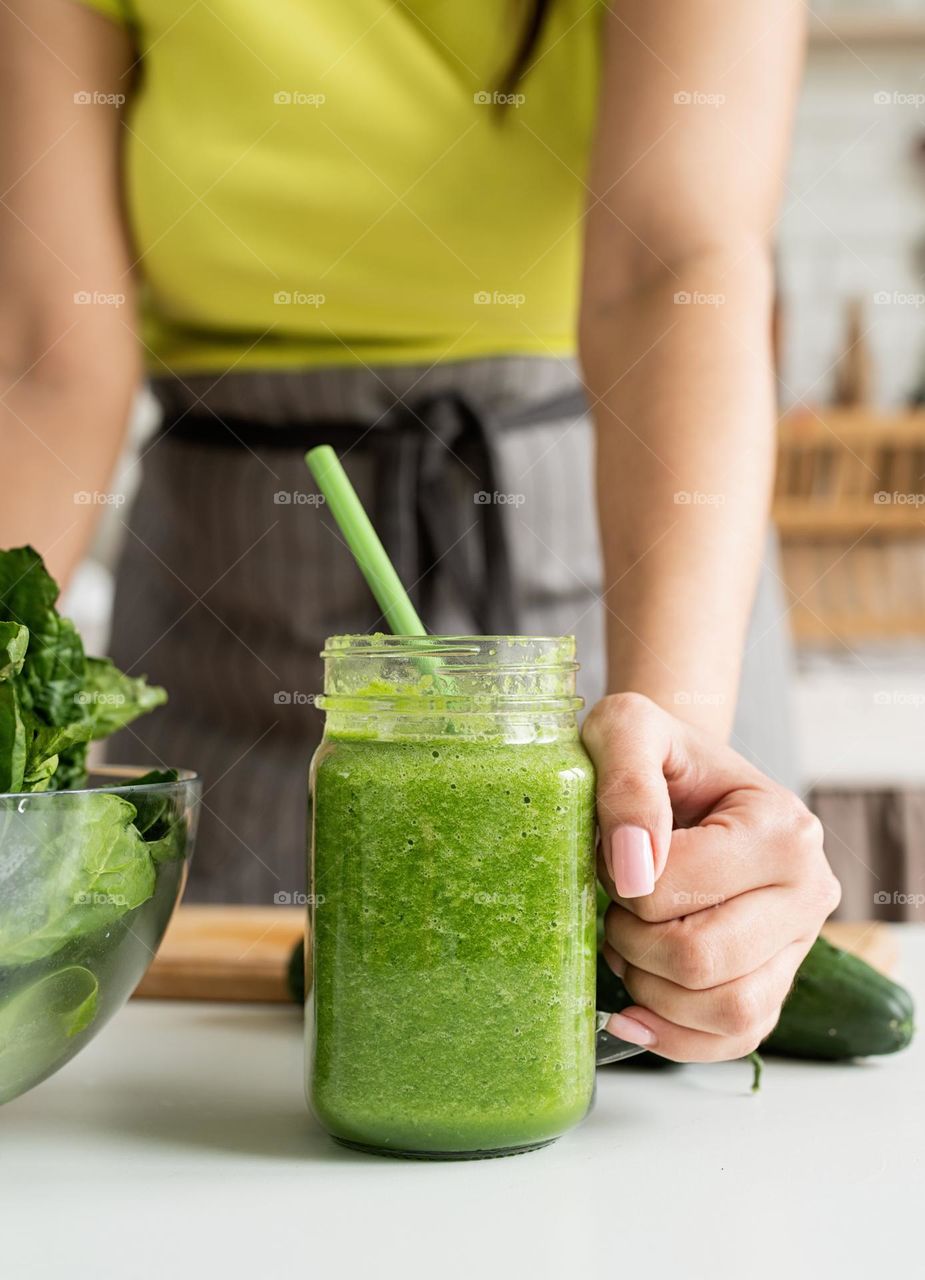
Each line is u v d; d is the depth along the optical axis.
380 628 1.33
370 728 0.61
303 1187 0.58
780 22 1.02
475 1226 0.54
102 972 0.61
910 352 3.20
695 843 0.63
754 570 0.88
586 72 1.17
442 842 0.59
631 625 0.84
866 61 3.14
